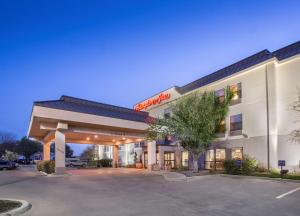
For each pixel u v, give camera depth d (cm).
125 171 2970
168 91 3612
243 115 2634
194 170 2489
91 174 2527
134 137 3020
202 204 1092
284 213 927
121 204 1109
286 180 1744
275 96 2383
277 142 2336
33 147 8050
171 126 2448
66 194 1373
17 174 2595
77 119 2331
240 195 1276
